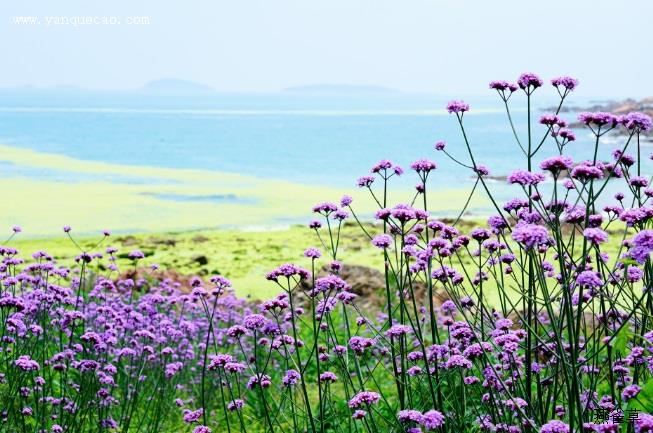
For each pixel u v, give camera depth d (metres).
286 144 58.72
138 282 10.96
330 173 37.47
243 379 7.98
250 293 12.80
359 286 11.41
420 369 4.59
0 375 5.75
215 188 30.44
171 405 7.03
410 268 5.00
